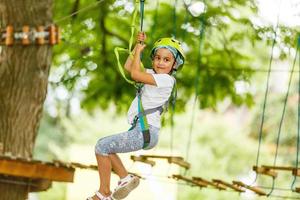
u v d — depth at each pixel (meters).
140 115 8.59
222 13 15.39
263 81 27.97
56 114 32.16
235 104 15.97
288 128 29.72
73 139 31.58
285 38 15.17
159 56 8.71
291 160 29.06
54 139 32.72
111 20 15.44
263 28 15.34
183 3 15.39
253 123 30.58
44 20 9.13
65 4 15.09
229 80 15.75
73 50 15.53
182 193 28.45
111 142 8.52
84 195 16.59
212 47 15.69
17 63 9.05
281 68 32.50
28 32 9.01
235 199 28.14
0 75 9.09
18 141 9.05
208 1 15.39
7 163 8.19
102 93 15.92
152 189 18.02
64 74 15.94
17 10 9.02
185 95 15.77
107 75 15.77
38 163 8.34
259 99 30.53
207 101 15.86
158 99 8.64
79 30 15.36
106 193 8.53
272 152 29.64
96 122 31.62
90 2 15.08
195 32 15.39
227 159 29.69
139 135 8.55
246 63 15.84
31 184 8.89
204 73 15.75
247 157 29.67
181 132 29.83
